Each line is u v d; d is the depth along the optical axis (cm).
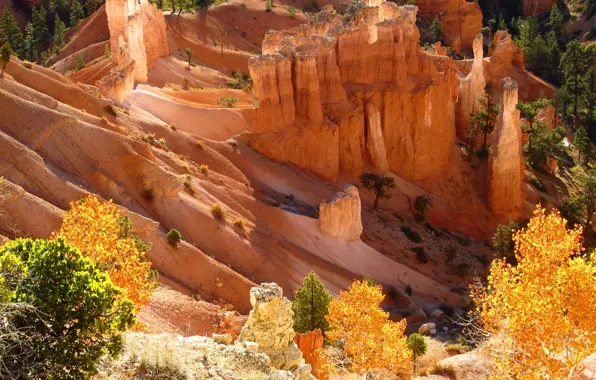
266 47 9338
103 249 2791
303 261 5988
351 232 6669
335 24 9881
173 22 13362
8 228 4334
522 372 2842
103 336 2128
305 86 8162
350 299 3731
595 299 2755
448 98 9375
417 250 7350
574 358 2836
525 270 3014
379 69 8962
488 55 15200
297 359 2659
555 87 15800
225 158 7281
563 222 3128
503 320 3062
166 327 3900
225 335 2509
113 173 5503
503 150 8831
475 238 8606
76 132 5503
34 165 4975
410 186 8900
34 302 1903
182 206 5616
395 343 3641
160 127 6956
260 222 6259
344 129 8444
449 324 5772
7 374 1784
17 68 6059
